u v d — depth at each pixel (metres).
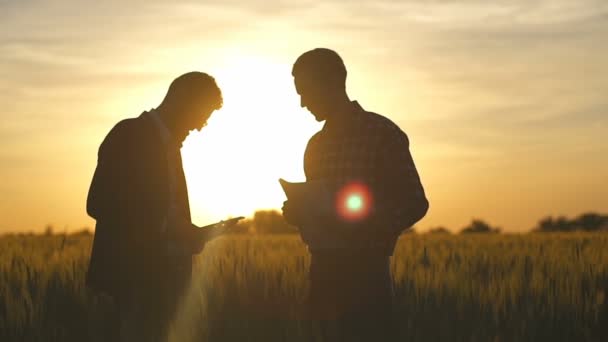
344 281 4.84
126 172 5.39
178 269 5.56
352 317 4.87
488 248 12.20
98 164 5.46
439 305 6.53
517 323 6.18
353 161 4.77
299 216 4.74
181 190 5.62
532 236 16.27
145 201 5.39
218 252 8.86
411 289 6.93
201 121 5.64
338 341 4.91
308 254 9.28
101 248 5.46
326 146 4.89
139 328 5.46
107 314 6.14
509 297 6.93
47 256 9.41
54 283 7.31
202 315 5.95
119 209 5.39
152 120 5.51
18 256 9.05
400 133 4.79
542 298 6.96
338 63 4.88
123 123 5.50
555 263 8.99
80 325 6.12
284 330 5.85
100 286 5.47
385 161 4.71
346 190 4.71
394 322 4.95
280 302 6.68
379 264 4.82
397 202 4.67
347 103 4.89
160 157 5.45
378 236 4.71
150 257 5.45
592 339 5.96
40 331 5.97
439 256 10.48
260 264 8.45
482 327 6.04
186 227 5.53
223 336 5.87
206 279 7.12
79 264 8.09
